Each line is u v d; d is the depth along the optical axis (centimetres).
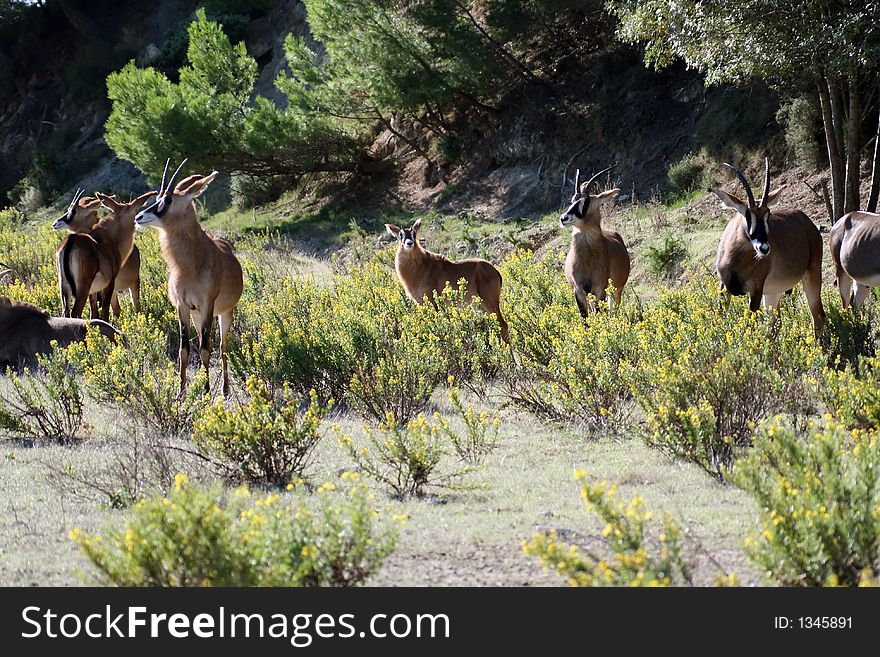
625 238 4162
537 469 1442
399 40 5572
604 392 1714
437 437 1402
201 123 5784
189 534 821
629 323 2114
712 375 1531
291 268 4522
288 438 1383
